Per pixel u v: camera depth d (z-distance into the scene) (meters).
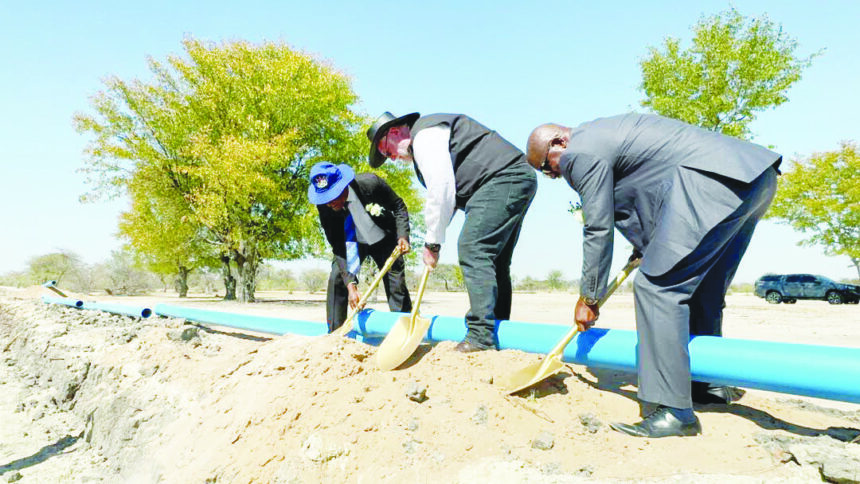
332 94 21.44
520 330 3.32
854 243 24.50
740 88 16.72
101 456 3.95
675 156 2.42
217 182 19.62
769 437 2.28
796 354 2.29
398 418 2.64
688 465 2.11
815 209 24.36
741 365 2.42
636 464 2.15
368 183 4.21
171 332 5.43
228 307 15.50
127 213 23.86
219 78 21.08
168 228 22.97
